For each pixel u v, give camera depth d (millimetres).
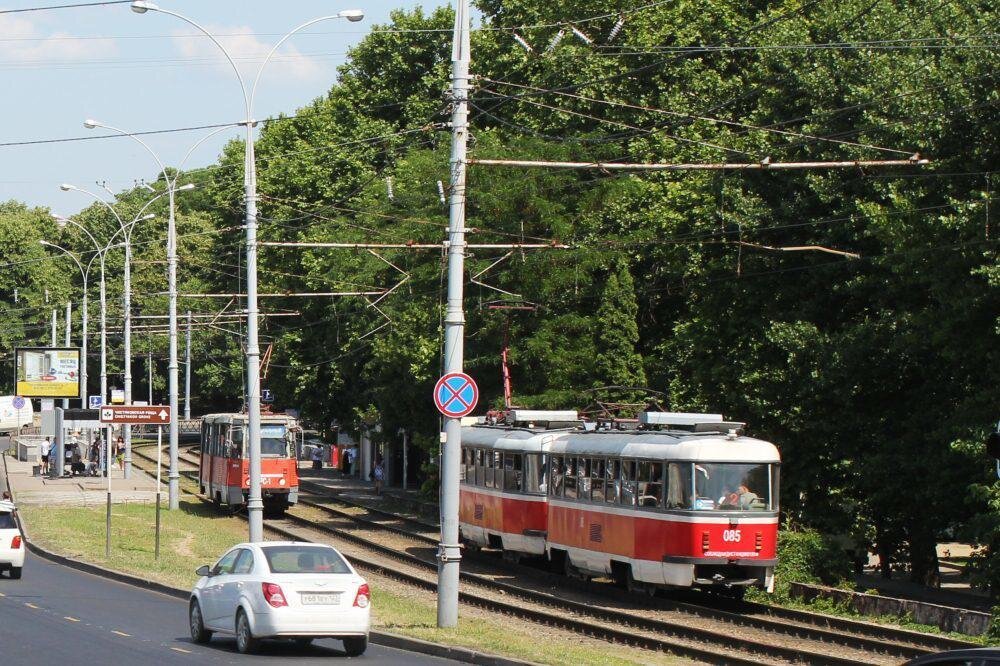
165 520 56188
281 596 21422
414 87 70938
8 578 35906
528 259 48125
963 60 33594
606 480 35781
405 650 23938
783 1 52688
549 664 21234
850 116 37250
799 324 38219
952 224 31312
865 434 39281
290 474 59031
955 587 44969
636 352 51000
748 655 24500
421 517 56969
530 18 56594
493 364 50562
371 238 55344
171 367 60031
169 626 26203
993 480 31719
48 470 81562
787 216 39469
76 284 127125
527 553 41250
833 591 31469
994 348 32000
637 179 49844
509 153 49875
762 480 32594
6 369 125250
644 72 52719
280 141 75250
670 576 32281
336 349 71438
